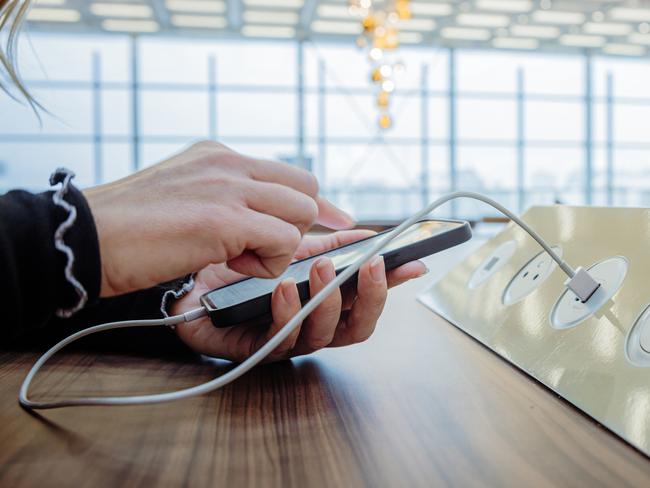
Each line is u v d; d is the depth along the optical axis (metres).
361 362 0.41
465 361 0.41
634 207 0.41
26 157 7.38
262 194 0.37
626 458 0.25
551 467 0.24
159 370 0.40
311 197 0.41
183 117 7.81
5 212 0.30
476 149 8.33
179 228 0.34
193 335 0.43
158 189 0.35
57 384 0.36
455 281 0.60
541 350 0.38
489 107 8.31
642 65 8.47
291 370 0.39
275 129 8.00
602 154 8.53
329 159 8.14
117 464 0.25
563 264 0.39
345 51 7.97
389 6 6.61
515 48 8.24
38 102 0.60
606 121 8.51
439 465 0.24
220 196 0.36
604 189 8.56
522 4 6.71
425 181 8.30
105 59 7.58
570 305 0.39
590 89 8.45
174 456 0.25
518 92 8.33
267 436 0.28
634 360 0.30
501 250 0.56
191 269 0.35
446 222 0.44
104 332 0.47
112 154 7.68
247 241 0.35
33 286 0.30
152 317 0.45
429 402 0.32
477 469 0.24
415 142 8.25
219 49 7.82
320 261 0.37
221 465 0.24
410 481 0.23
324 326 0.38
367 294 0.38
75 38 7.46
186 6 6.71
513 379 0.36
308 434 0.28
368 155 8.20
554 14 7.03
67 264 0.30
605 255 0.40
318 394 0.34
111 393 0.34
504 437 0.27
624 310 0.34
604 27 7.54
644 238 0.37
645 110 8.54
